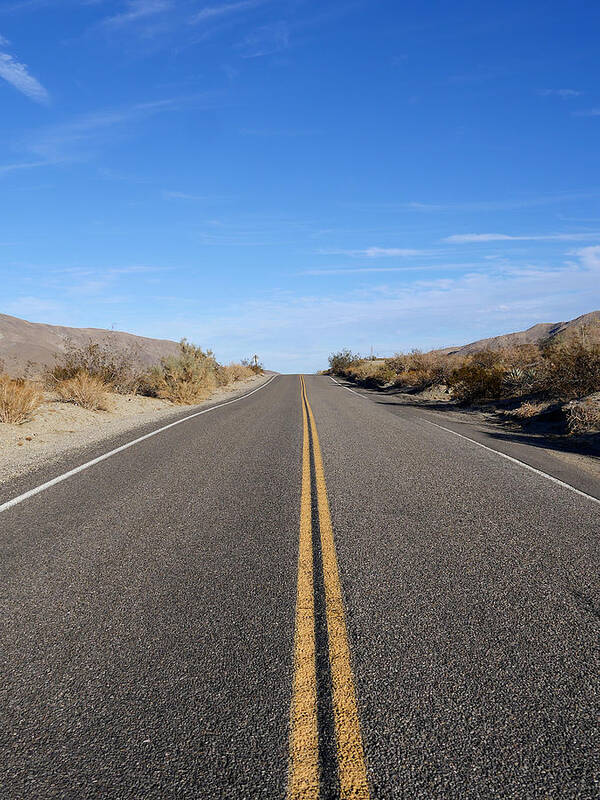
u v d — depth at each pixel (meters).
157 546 4.72
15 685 2.71
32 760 2.20
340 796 2.00
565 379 15.87
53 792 2.03
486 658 2.96
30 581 3.98
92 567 4.24
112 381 18.75
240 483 7.11
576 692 2.67
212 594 3.75
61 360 18.05
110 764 2.17
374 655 2.98
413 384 31.08
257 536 4.99
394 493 6.65
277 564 4.31
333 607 3.56
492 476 7.71
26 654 2.99
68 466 8.12
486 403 19.77
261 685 2.69
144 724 2.41
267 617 3.42
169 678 2.76
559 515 5.80
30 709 2.52
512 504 6.21
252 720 2.43
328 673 2.80
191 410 17.44
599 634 3.26
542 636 3.22
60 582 3.96
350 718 2.44
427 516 5.69
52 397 15.45
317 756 2.21
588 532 5.23
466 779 2.09
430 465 8.45
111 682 2.72
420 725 2.40
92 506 5.98
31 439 10.47
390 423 14.30
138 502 6.15
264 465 8.30
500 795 2.02
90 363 18.34
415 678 2.76
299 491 6.69
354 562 4.37
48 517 5.56
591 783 2.08
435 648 3.06
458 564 4.36
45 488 6.78
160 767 2.15
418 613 3.49
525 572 4.20
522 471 8.13
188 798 2.00
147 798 2.00
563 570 4.26
